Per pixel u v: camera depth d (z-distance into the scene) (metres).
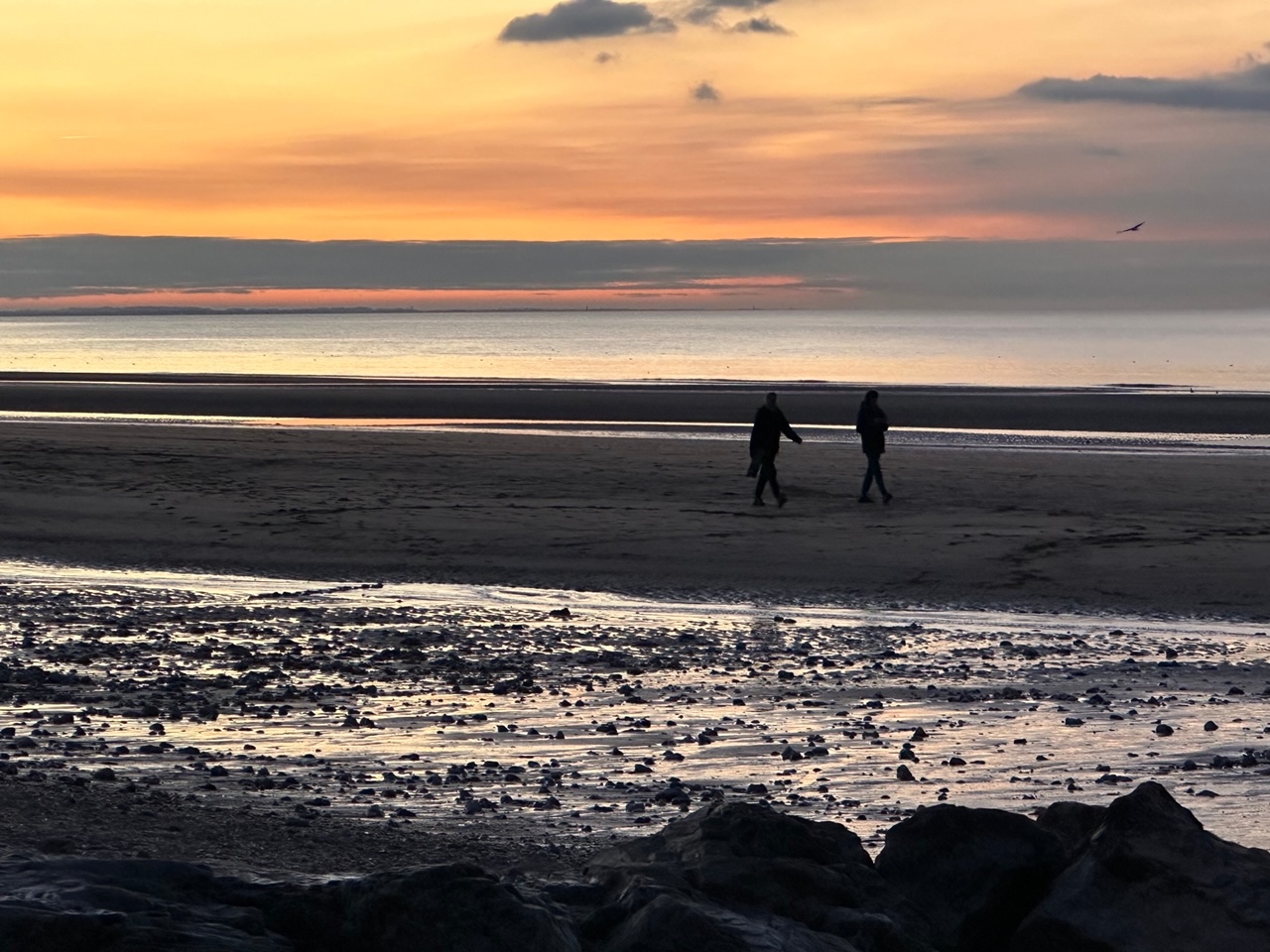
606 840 13.64
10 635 25.62
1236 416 77.81
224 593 30.92
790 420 75.31
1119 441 64.94
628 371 148.00
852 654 24.86
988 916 10.56
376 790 15.63
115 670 22.62
